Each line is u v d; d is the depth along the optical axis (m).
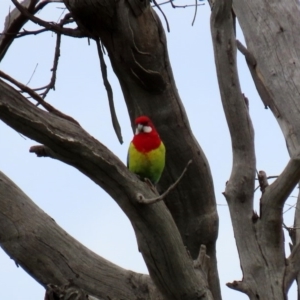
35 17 11.42
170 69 11.62
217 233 12.62
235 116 11.02
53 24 11.56
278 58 12.32
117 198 8.55
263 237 10.84
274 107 12.22
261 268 10.76
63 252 10.16
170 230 8.68
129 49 11.18
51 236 10.15
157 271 9.02
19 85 8.22
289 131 11.92
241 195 11.02
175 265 8.90
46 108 8.37
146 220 8.58
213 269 12.61
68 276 10.09
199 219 12.38
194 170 12.10
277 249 10.84
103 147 8.35
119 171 8.37
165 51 11.43
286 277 10.72
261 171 11.19
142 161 11.99
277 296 10.61
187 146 12.03
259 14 12.66
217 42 11.07
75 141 8.12
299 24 12.52
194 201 12.32
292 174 10.51
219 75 11.07
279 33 12.46
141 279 10.40
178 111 11.89
